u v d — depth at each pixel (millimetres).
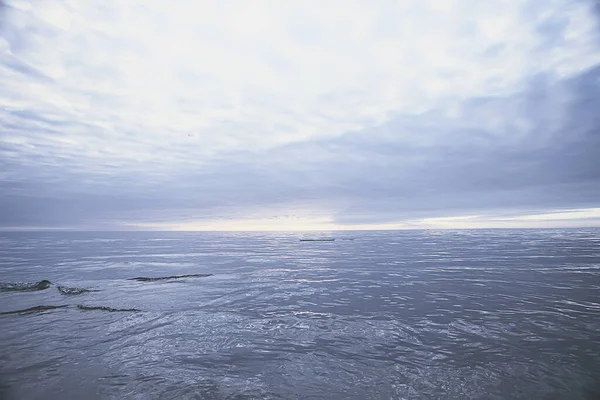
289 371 5988
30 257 31812
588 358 6422
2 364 6359
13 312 10523
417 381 5535
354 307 11008
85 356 6773
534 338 7617
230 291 14195
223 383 5531
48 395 5160
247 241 68250
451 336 7848
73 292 13891
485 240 55000
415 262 25406
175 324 9133
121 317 9906
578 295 12422
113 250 41969
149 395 5145
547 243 43875
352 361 6422
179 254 35562
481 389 5242
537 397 4980
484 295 12602
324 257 31172
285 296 13016
